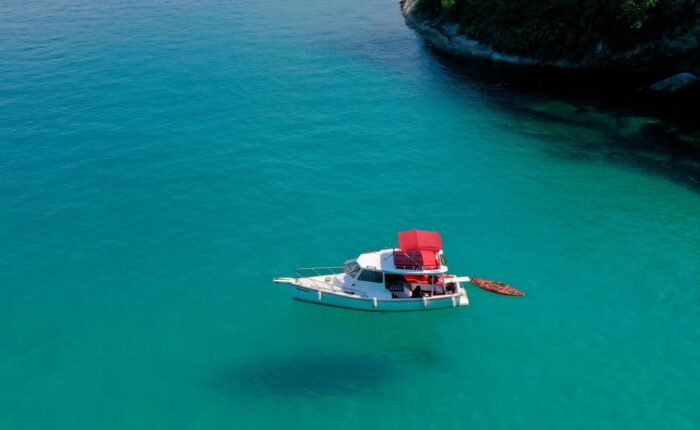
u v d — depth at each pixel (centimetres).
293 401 3709
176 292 4600
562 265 4872
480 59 9556
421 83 8606
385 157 6544
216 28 11056
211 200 5734
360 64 9350
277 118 7431
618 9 8100
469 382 3850
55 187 5962
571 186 5994
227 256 4978
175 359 4012
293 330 4262
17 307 4453
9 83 8406
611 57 8494
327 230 5288
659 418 3556
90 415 3603
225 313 4403
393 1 13300
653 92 8050
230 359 4022
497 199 5781
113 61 9300
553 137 6994
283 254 4988
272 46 10119
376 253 4503
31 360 3991
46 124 7238
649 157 6512
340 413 3628
